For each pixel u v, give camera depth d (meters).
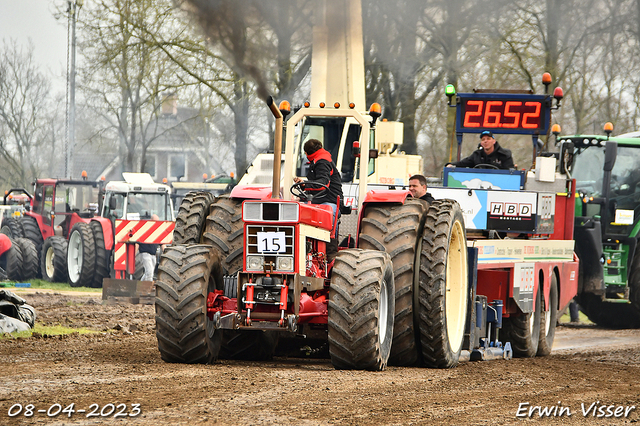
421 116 99.00
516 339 36.59
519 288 35.53
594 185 57.97
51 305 52.34
